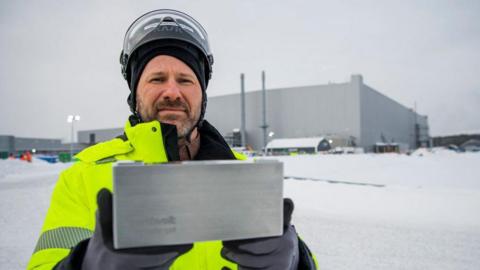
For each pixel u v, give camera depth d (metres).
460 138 118.88
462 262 3.84
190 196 0.48
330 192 8.84
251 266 0.51
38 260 0.70
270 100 61.41
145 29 0.97
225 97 65.19
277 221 0.52
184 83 1.00
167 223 0.47
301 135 59.25
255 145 62.16
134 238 0.46
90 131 76.88
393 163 26.69
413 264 3.78
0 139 58.97
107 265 0.46
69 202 0.83
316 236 4.79
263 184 0.52
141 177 0.46
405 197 8.04
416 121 97.38
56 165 21.81
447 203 7.24
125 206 0.46
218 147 1.14
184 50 0.99
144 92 0.97
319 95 58.38
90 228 0.79
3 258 3.88
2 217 5.96
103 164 0.88
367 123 59.34
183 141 1.03
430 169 20.92
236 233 0.50
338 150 51.53
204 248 0.83
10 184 11.27
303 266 0.73
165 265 0.47
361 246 4.36
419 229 5.11
